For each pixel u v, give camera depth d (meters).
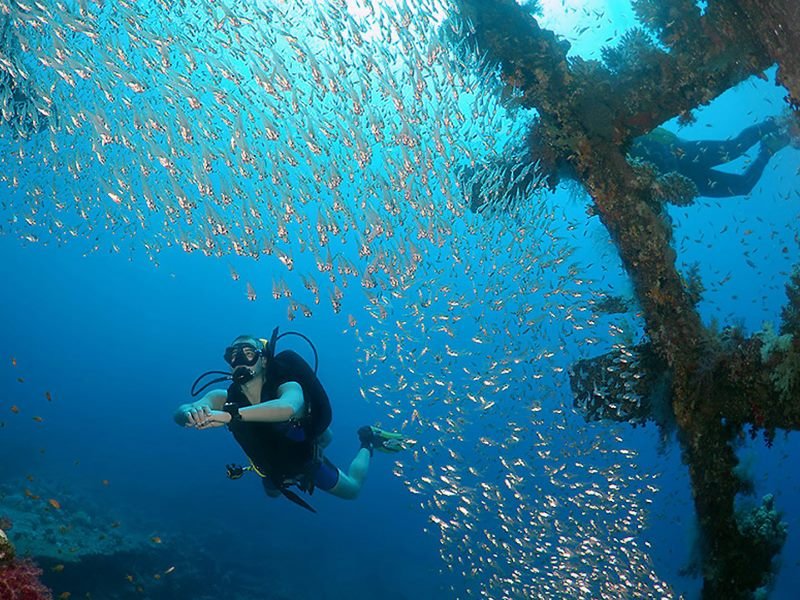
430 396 6.24
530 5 5.70
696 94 4.58
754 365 4.49
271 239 5.75
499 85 5.14
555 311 5.95
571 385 5.59
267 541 22.22
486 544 5.96
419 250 6.07
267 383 4.81
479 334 6.19
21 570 2.25
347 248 18.16
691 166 7.58
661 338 4.80
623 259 4.97
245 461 32.22
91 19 5.39
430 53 5.32
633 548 5.77
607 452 5.89
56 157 6.84
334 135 5.73
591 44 6.75
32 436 30.77
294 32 5.75
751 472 4.79
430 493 5.81
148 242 7.22
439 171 5.85
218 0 5.18
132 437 34.94
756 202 22.45
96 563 11.33
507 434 6.24
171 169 5.75
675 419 4.98
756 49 4.26
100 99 5.82
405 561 24.92
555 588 5.79
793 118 5.30
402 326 6.29
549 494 5.91
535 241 6.27
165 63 5.47
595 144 4.86
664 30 4.56
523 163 5.85
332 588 20.66
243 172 5.77
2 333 42.22
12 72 5.69
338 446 41.03
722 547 4.76
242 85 5.60
